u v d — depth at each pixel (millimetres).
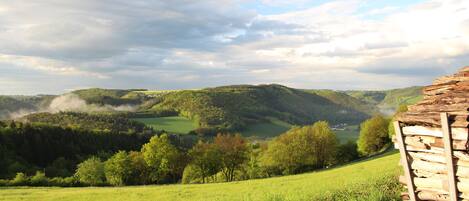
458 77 13219
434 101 12906
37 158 127875
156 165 90188
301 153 96500
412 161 12820
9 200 47031
